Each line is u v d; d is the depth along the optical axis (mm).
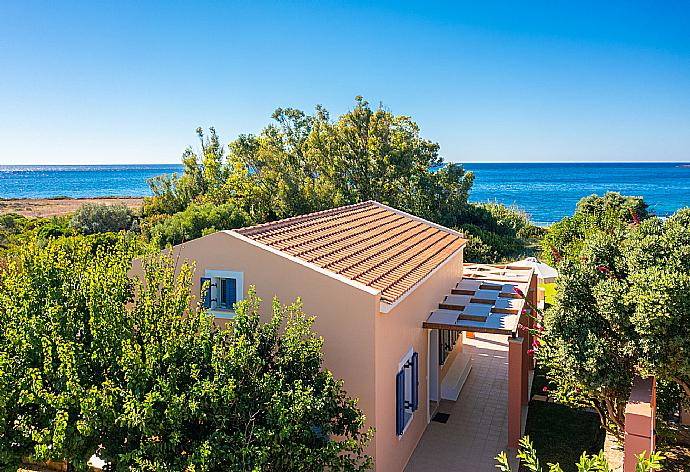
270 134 55406
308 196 48031
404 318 14836
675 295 10570
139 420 9086
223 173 53281
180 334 10766
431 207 53938
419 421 16703
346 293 12836
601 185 166750
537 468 6492
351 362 12875
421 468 15016
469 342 25984
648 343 11023
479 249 46719
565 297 12422
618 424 12586
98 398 9352
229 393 9508
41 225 45031
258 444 9641
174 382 9695
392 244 18594
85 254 13797
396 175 52094
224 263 14109
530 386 20172
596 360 11555
